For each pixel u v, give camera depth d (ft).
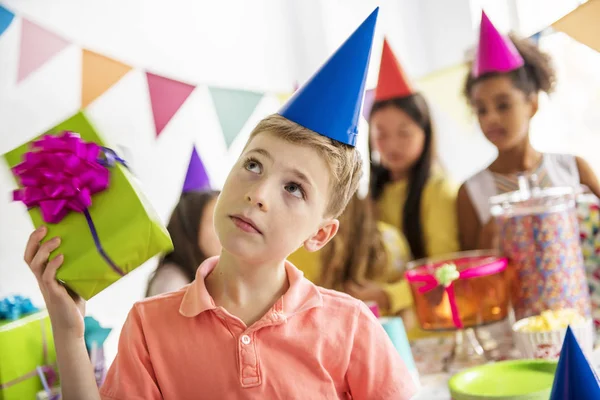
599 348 3.92
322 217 2.67
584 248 4.39
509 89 4.42
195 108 4.77
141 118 4.63
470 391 3.21
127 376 2.52
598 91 4.32
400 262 4.70
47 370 3.62
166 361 2.52
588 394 2.14
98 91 4.48
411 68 4.84
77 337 2.40
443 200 4.63
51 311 2.35
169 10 4.76
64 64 4.48
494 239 4.49
